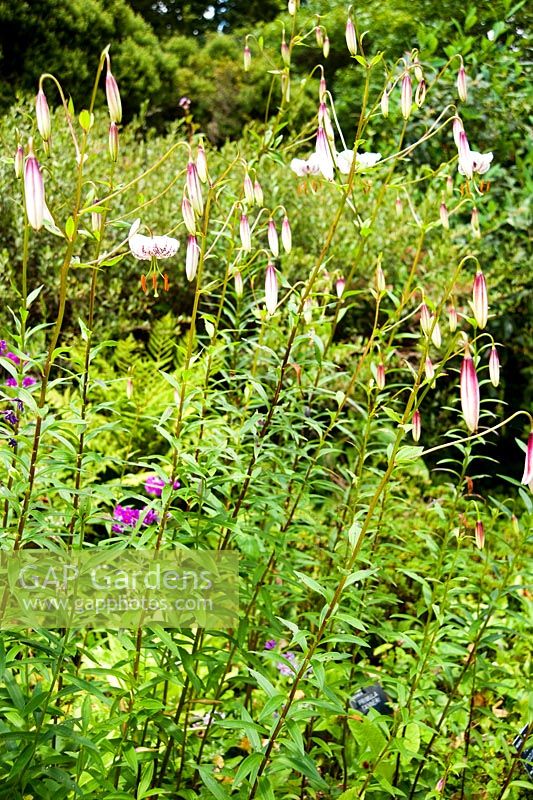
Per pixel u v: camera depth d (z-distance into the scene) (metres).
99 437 4.17
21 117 4.82
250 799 1.83
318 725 2.49
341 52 10.05
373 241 5.25
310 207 5.29
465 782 2.55
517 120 6.43
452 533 2.34
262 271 3.46
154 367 4.50
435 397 5.21
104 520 2.04
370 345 2.32
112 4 9.31
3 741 1.75
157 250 1.94
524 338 5.57
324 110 2.10
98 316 4.66
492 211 5.59
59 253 4.52
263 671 2.10
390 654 3.05
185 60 11.22
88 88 8.87
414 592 3.40
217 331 2.20
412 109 2.15
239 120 10.41
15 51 8.00
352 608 2.44
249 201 2.15
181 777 2.24
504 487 5.41
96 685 1.96
